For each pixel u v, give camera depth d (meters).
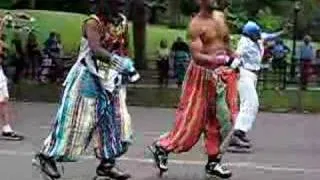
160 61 25.03
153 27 38.47
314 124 15.50
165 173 9.05
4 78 11.68
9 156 10.05
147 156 10.23
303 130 14.33
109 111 7.84
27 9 31.06
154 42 36.06
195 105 8.52
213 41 8.45
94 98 7.78
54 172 7.83
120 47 7.89
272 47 24.55
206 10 8.52
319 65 26.05
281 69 25.19
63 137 7.74
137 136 12.58
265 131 13.98
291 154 11.02
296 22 28.14
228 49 8.57
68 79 7.81
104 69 7.78
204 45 8.46
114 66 7.82
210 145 8.62
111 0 7.72
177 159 10.09
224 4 9.30
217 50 8.45
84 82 7.74
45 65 24.41
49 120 14.84
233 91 8.52
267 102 20.47
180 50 24.86
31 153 10.34
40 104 18.34
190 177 8.83
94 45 7.68
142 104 19.02
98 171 8.12
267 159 10.45
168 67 25.05
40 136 12.23
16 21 25.67
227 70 8.47
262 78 24.53
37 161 7.99
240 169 9.57
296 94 23.38
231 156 10.57
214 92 8.46
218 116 8.48
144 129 13.74
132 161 9.82
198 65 8.48
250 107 10.93
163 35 37.16
